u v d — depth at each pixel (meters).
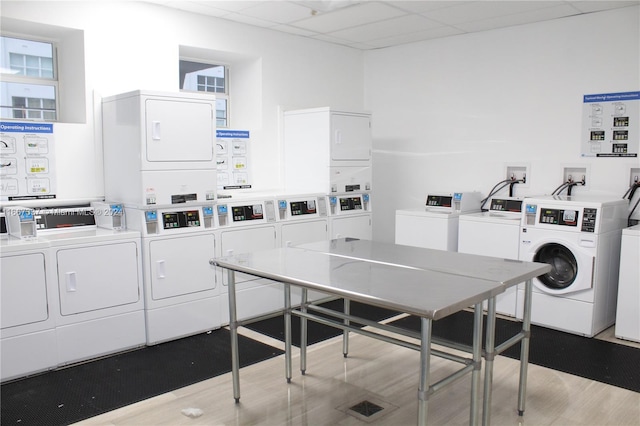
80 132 3.96
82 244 3.42
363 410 2.86
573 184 4.64
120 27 4.11
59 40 4.15
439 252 3.18
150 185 3.71
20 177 3.68
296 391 3.09
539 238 4.14
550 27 4.71
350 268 2.69
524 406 2.77
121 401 2.94
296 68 5.45
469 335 4.06
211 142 4.07
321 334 4.09
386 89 6.06
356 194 5.26
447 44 5.46
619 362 3.46
